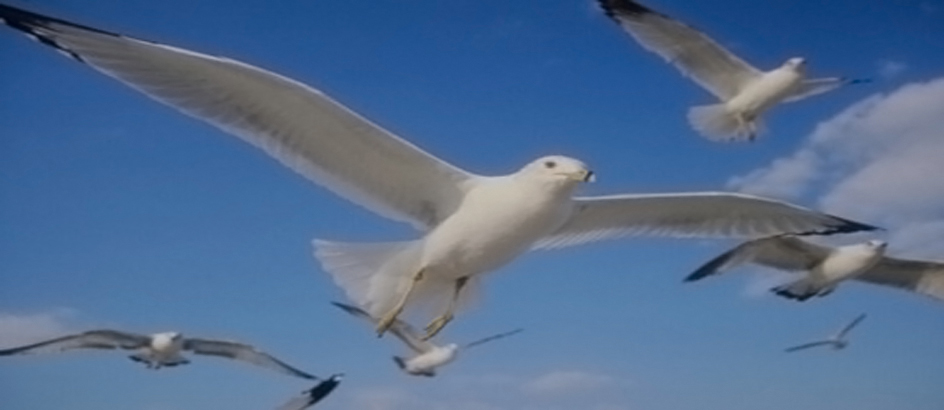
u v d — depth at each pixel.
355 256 2.34
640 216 2.51
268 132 2.17
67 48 1.99
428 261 2.30
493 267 2.32
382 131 2.19
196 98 2.10
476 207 2.24
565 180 2.20
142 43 2.02
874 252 3.30
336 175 2.25
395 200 2.31
